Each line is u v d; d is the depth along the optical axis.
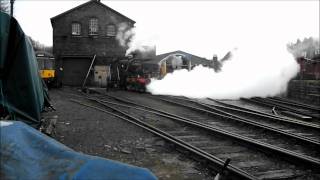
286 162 8.04
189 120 13.12
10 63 7.84
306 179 7.02
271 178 6.92
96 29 38.31
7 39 7.67
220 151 8.99
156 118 14.25
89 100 21.11
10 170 3.27
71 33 38.03
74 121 12.77
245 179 6.50
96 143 9.56
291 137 10.25
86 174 3.35
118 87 32.88
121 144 9.52
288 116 16.62
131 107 17.66
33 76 8.36
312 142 9.41
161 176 7.04
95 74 37.12
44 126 9.31
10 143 3.49
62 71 37.59
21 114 7.91
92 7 38.16
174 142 9.20
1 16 7.47
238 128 12.49
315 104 22.47
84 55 37.41
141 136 10.49
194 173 7.21
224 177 6.88
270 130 11.20
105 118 13.66
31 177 3.28
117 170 3.41
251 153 8.82
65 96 23.27
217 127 12.56
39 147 3.62
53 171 3.38
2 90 7.70
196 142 10.00
